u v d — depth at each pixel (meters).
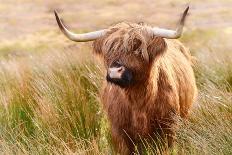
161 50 10.68
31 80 15.00
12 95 13.70
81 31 47.56
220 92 12.41
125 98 11.23
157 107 11.30
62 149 11.36
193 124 11.30
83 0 73.19
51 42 43.06
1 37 48.56
